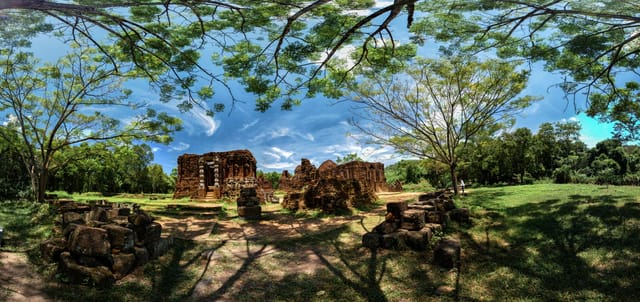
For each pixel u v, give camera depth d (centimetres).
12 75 1608
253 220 1533
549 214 1066
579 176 2586
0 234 766
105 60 1524
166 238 916
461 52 1194
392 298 612
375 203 2116
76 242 662
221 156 2638
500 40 1083
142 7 899
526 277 655
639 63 1152
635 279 584
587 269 655
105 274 643
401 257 814
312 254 900
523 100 1883
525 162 3184
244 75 1081
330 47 1035
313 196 1755
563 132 3428
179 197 2667
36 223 1035
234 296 649
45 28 909
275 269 795
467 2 869
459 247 791
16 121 1852
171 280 719
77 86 1747
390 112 2025
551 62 1192
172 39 1021
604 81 1248
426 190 3719
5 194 1983
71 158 1944
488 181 3647
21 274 628
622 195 1223
